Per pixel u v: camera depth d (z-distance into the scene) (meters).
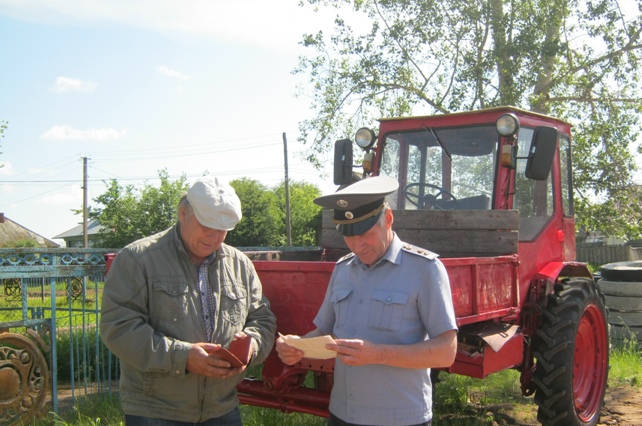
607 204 15.30
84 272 5.95
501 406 6.21
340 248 5.71
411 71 17.08
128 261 2.88
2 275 5.32
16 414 5.31
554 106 16.00
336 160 6.15
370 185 2.88
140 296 2.88
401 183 5.93
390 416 2.76
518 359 4.84
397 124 6.03
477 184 5.48
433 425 5.58
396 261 2.85
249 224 39.44
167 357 2.76
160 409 2.87
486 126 5.53
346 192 2.79
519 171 5.62
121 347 2.79
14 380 5.28
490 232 4.86
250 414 5.24
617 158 15.46
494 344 4.27
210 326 3.00
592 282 5.83
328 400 3.80
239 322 3.09
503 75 15.84
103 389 6.51
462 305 3.95
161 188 40.53
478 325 4.56
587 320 5.74
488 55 15.72
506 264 4.63
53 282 5.78
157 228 39.62
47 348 5.61
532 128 5.77
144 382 2.86
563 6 15.41
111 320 2.83
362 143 6.11
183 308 2.91
